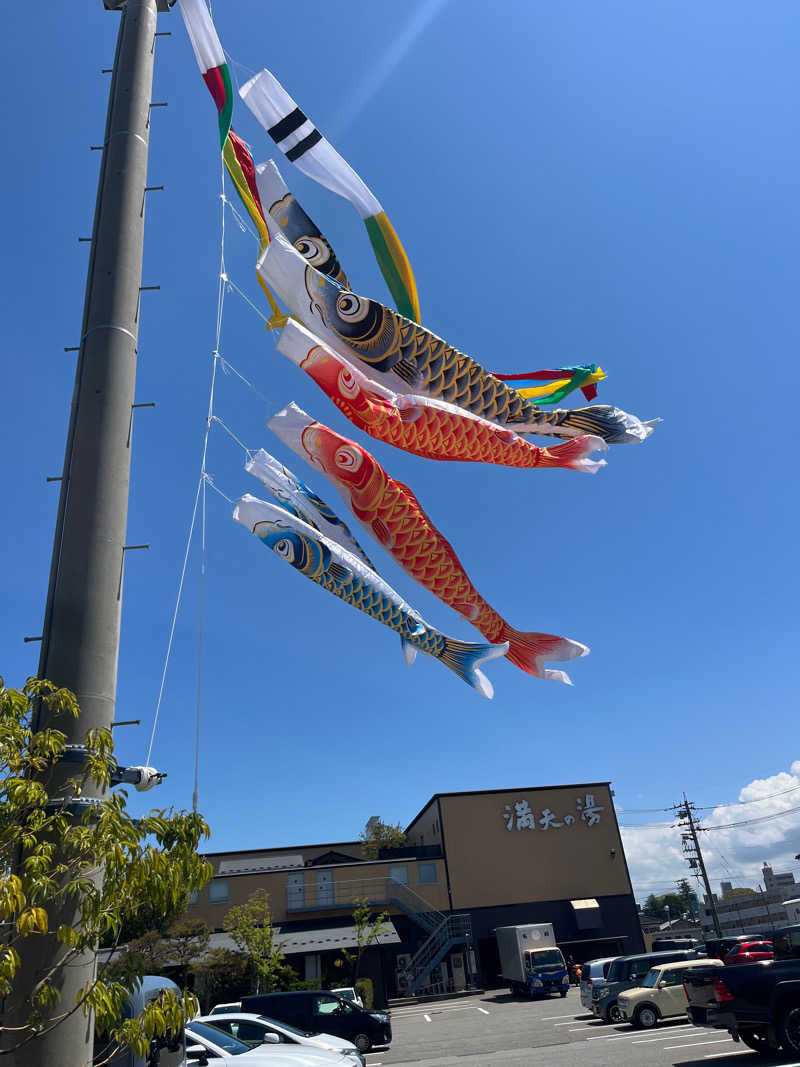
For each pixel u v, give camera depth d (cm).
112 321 512
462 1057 1361
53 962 354
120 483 474
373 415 616
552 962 2577
